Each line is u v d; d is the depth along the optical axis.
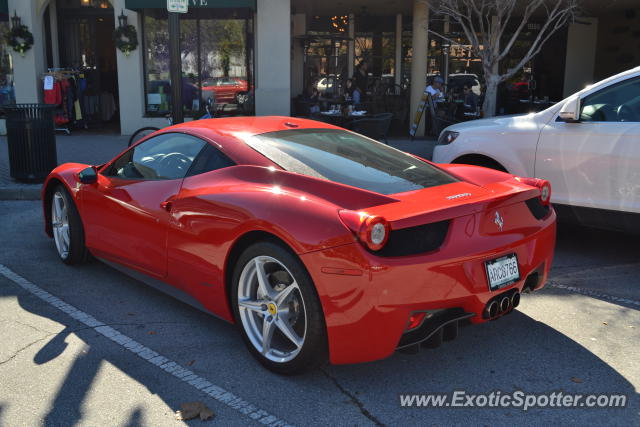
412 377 3.16
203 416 2.76
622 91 4.93
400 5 16.58
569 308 4.14
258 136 3.71
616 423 2.74
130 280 4.69
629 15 16.94
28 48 14.43
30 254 5.38
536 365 3.30
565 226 6.46
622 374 3.20
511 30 17.95
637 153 4.75
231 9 14.50
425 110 15.01
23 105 8.24
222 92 14.88
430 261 2.80
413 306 2.79
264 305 3.18
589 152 5.04
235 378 3.15
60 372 3.19
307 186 3.13
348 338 2.82
